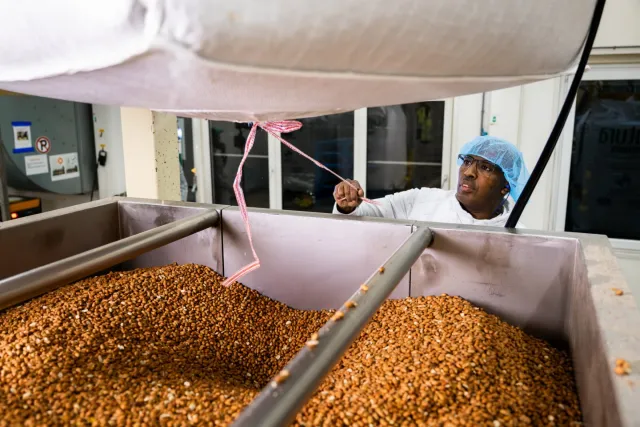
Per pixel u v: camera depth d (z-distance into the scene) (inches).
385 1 15.6
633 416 17.8
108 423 28.5
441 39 17.4
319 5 14.9
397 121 131.4
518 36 19.7
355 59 16.8
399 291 46.8
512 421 28.8
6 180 112.4
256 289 52.1
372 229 46.7
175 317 44.4
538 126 116.5
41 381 31.5
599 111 117.0
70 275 35.7
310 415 29.9
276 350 44.6
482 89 23.4
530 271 42.1
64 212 50.6
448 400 30.7
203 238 53.4
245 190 151.4
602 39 108.0
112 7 13.9
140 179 79.7
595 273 32.9
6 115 113.4
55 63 16.6
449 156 126.2
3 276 44.9
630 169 118.6
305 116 24.1
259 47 15.1
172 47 14.1
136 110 77.4
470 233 43.3
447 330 37.9
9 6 15.9
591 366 27.3
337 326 25.9
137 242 41.7
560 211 122.9
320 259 49.2
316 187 145.1
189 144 149.3
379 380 32.4
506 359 34.9
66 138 129.2
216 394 32.4
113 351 36.4
